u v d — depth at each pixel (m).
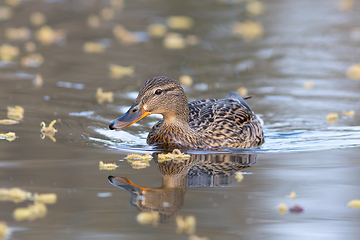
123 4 27.81
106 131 12.85
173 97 11.63
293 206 8.43
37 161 10.32
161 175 9.82
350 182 9.51
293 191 9.10
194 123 12.32
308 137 12.78
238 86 16.80
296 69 18.59
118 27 23.52
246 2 28.38
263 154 11.44
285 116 14.39
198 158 11.02
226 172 10.11
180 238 7.35
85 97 15.34
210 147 11.86
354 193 9.00
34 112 13.91
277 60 19.53
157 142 12.00
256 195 8.91
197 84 16.88
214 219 7.97
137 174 9.83
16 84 16.28
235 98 13.89
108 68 18.25
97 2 28.08
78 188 9.00
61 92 15.70
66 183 9.21
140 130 13.27
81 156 10.81
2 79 16.67
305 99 15.70
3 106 14.24
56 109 14.23
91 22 24.33
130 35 22.08
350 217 8.11
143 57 19.70
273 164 10.64
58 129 12.67
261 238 7.41
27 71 17.61
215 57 19.81
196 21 24.89
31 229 7.52
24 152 10.85
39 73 17.45
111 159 10.70
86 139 12.11
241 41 22.02
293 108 14.97
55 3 27.59
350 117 14.24
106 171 9.91
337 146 11.95
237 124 12.52
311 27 23.84
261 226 7.79
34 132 12.36
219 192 9.02
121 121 11.30
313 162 10.73
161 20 24.91
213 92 16.11
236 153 11.48
